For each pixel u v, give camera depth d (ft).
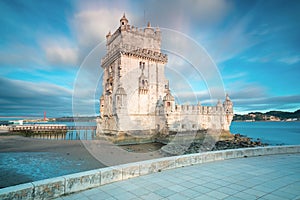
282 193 23.65
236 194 23.49
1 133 220.64
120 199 22.59
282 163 39.47
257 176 30.63
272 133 300.81
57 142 156.46
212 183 27.66
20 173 77.00
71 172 77.56
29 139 184.34
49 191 23.11
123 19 146.61
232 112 166.61
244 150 46.80
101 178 27.78
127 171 30.66
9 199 19.98
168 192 24.50
